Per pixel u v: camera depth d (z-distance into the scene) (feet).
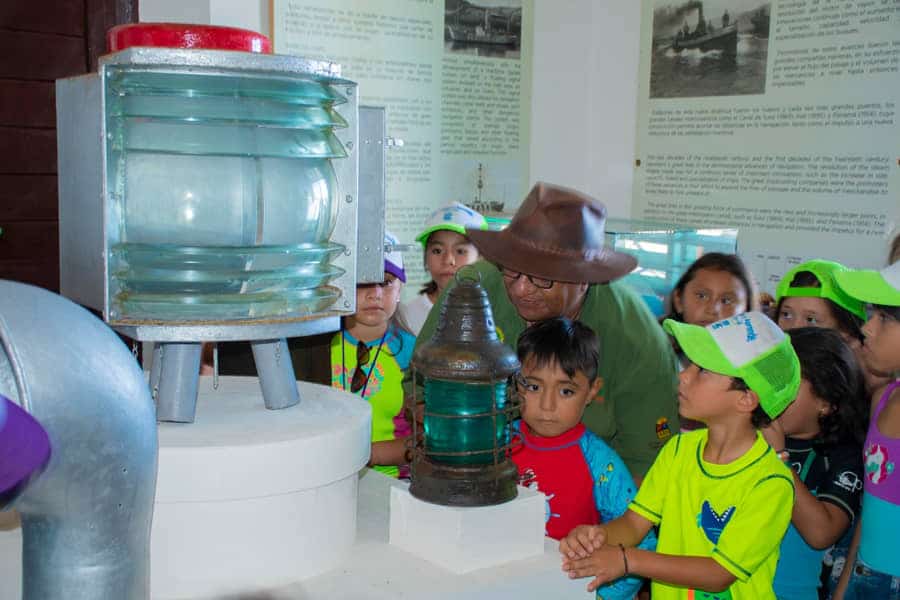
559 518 5.62
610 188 11.84
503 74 11.39
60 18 8.79
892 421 5.85
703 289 8.40
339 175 3.99
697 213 10.83
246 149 3.55
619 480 5.74
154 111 3.49
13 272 8.92
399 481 5.13
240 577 3.76
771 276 10.07
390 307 7.52
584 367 5.64
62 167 3.99
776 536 4.99
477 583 3.81
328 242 4.01
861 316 7.57
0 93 8.62
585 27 11.78
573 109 11.93
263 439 3.72
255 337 3.70
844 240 9.34
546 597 4.01
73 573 2.68
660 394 5.91
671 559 4.81
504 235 5.70
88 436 2.53
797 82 9.65
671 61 10.94
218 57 3.47
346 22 9.88
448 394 3.92
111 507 2.67
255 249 3.64
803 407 6.31
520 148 11.72
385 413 7.59
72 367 2.50
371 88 10.25
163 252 3.56
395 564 4.01
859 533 6.03
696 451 5.32
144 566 2.89
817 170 9.52
